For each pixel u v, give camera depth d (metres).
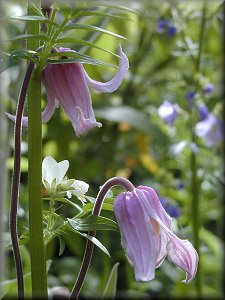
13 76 0.76
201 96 0.95
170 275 0.98
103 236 1.03
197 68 0.92
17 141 0.49
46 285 0.50
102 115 1.01
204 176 0.89
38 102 0.49
